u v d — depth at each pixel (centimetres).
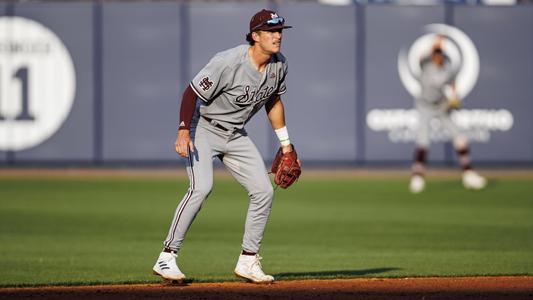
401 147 7362
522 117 7412
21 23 7175
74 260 3262
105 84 7275
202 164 2438
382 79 7331
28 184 6406
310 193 5931
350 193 5925
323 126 7312
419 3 7469
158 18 7262
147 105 7294
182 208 2439
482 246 3659
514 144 7412
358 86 7319
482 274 2830
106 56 7262
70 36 7231
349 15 7294
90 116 7281
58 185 6347
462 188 6200
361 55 7312
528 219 4600
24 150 7250
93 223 4438
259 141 7162
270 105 2566
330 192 5988
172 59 7275
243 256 2559
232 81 2375
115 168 7562
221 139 2472
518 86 7400
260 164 2500
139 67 7269
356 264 3147
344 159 7344
